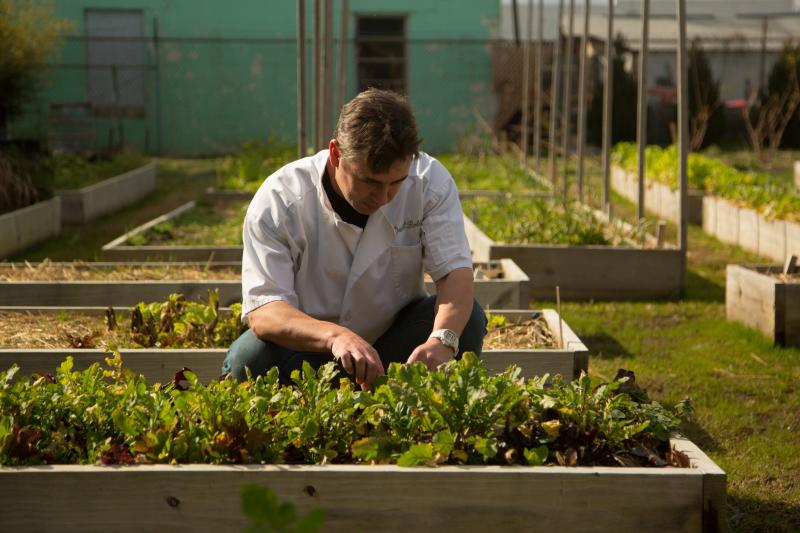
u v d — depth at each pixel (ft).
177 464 7.14
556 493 7.02
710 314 18.85
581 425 7.76
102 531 6.98
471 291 8.91
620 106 57.52
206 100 56.95
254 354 9.05
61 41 45.70
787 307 16.12
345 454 7.66
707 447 11.57
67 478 6.93
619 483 7.04
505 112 56.85
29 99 44.47
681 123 20.16
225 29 56.54
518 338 13.14
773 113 52.11
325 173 8.71
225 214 28.53
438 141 58.44
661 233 20.61
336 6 56.95
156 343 12.07
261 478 6.94
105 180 35.04
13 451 7.29
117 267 17.85
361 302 9.21
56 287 15.26
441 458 7.20
